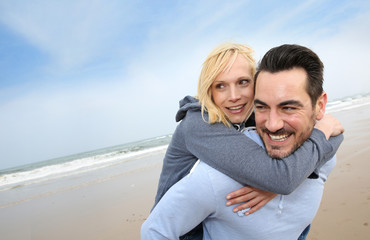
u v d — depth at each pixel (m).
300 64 0.95
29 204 7.49
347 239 3.03
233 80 1.48
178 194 0.99
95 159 19.39
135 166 11.69
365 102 29.02
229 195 0.96
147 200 6.16
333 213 3.71
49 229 5.30
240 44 1.59
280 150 1.02
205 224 1.11
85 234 4.72
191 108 1.49
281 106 0.96
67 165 17.28
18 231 5.47
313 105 1.00
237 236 1.02
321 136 1.12
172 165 1.58
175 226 1.01
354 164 5.84
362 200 3.93
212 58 1.50
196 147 1.25
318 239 3.15
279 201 1.03
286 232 1.06
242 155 1.03
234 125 1.64
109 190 7.66
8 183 12.57
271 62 0.98
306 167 0.99
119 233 4.52
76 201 7.03
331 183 4.92
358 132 9.84
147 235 1.06
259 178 0.95
